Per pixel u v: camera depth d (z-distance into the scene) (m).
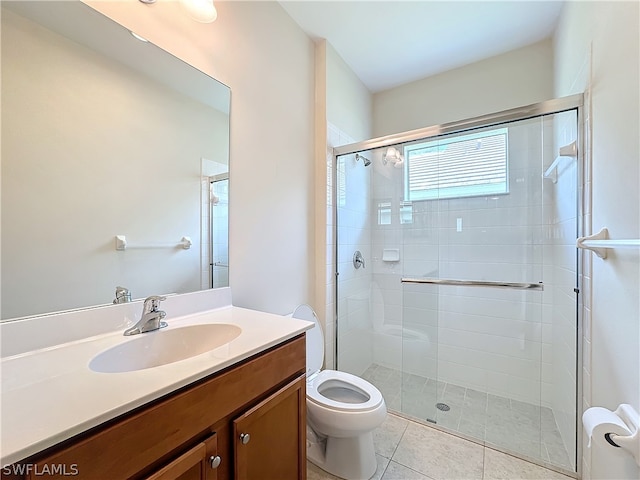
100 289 0.96
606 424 0.83
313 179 1.94
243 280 1.42
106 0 0.96
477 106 2.18
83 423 0.48
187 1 1.03
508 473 1.36
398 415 1.83
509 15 1.71
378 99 2.59
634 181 0.87
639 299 0.84
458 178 2.10
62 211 0.88
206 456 0.68
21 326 0.77
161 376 0.64
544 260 1.87
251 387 0.82
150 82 1.09
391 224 2.34
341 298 2.11
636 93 0.86
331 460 1.35
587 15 1.26
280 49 1.65
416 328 2.28
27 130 0.81
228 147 1.35
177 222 1.17
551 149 1.75
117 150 1.00
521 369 1.96
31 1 0.82
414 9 1.65
